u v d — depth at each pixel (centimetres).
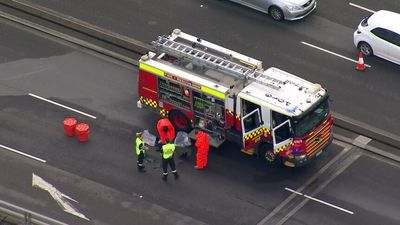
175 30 15212
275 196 14088
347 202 13988
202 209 13900
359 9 17588
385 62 16512
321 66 16375
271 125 14050
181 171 14500
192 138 14912
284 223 13675
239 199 14038
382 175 14425
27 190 14188
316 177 14375
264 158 14512
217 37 16975
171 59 14862
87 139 15038
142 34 17050
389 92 15862
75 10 17538
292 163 14225
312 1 17350
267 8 17325
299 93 14088
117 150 14862
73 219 13750
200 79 14425
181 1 17750
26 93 15875
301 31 17112
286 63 16438
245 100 14088
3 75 16212
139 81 15050
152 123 15338
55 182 14325
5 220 13238
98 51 16738
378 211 13850
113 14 17450
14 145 14925
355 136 15088
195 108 14688
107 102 15725
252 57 16550
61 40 16950
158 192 14175
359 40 16588
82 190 14200
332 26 17212
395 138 15038
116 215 13812
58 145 14950
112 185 14288
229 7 17650
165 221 13725
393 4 17675
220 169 14512
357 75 16200
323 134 14312
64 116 15450
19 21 17312
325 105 14188
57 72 16312
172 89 14762
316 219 13725
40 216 12925
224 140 14775
